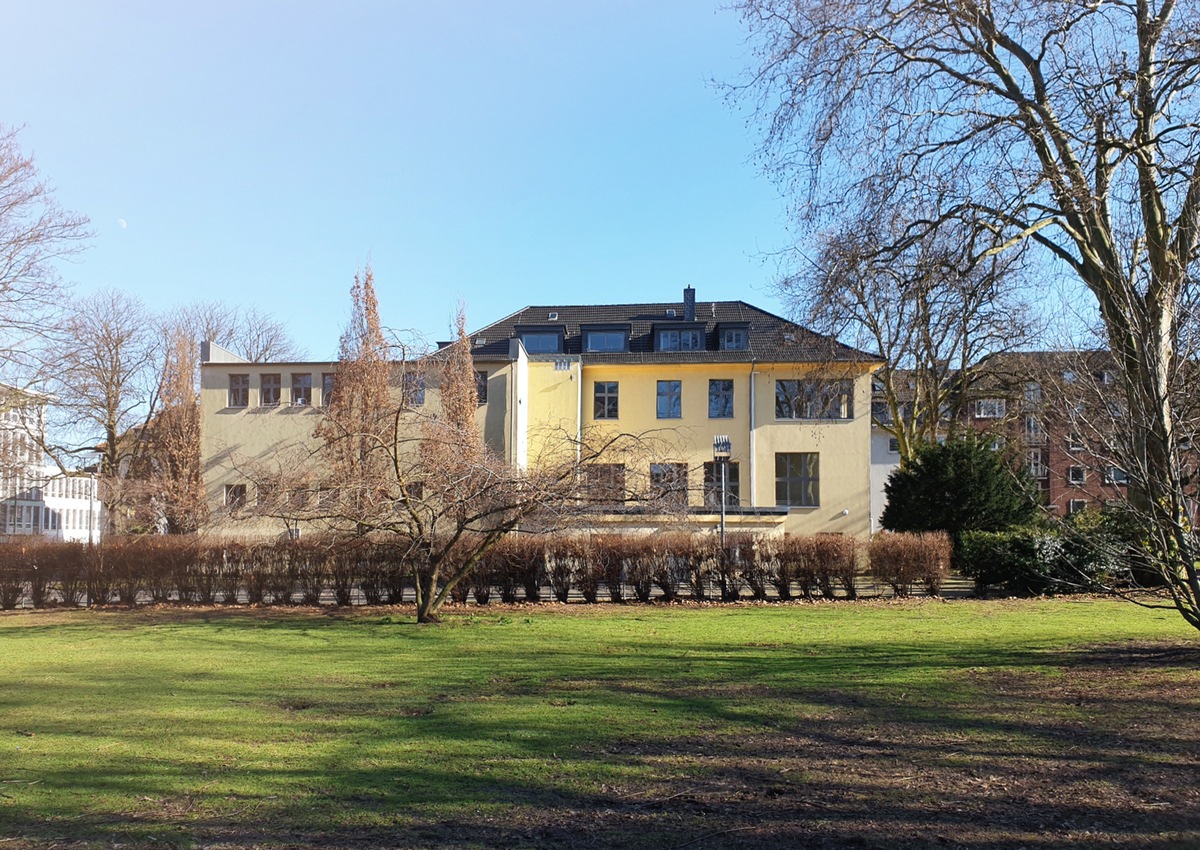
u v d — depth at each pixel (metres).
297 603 20.83
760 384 37.31
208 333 53.38
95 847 4.89
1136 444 8.95
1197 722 7.27
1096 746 6.66
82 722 8.09
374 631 15.43
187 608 20.41
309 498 16.88
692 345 39.97
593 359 38.25
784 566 20.69
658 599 20.64
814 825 5.14
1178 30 11.82
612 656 12.05
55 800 5.71
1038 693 8.68
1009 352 30.77
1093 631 13.52
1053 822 5.09
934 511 26.52
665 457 17.92
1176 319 8.88
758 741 7.11
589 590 20.44
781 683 9.68
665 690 9.38
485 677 10.43
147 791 5.90
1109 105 11.88
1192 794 5.50
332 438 17.25
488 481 15.81
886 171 13.72
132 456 42.53
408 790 5.89
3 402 25.38
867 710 8.15
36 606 21.50
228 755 6.82
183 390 38.75
